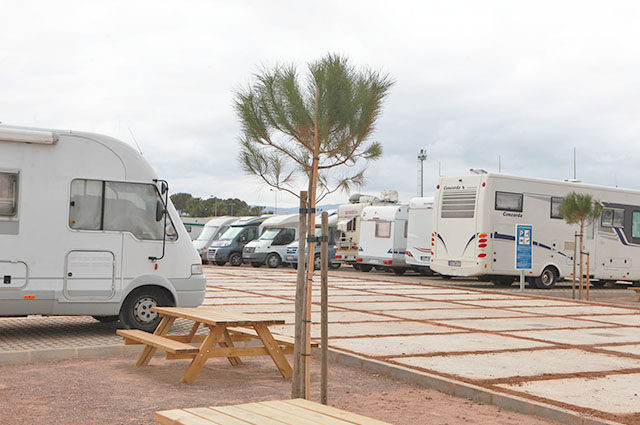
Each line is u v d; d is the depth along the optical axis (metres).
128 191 10.62
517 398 6.41
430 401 6.67
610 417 6.05
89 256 10.30
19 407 6.05
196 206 98.12
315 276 27.16
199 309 8.63
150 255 10.63
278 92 5.92
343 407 6.35
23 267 9.96
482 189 22.08
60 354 8.50
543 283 23.47
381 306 15.95
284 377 7.58
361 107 5.76
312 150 5.91
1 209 9.93
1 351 8.38
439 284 23.95
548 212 23.44
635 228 25.75
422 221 28.02
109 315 10.52
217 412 4.24
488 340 10.75
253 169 6.05
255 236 37.53
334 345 9.77
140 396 6.55
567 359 9.12
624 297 22.28
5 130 9.90
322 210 6.06
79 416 5.78
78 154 10.40
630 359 9.26
